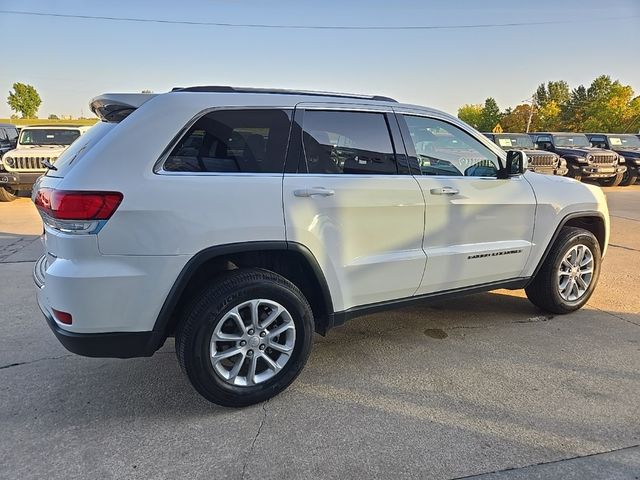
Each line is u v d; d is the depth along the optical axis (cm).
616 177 1588
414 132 341
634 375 324
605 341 379
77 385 311
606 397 297
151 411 282
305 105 300
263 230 273
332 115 308
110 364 340
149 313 256
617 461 238
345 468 233
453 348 368
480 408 285
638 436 258
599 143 1825
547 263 415
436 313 442
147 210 247
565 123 7669
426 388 309
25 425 266
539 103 9394
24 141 1237
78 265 243
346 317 319
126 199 244
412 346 372
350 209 302
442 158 353
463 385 312
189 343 266
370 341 381
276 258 302
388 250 324
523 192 385
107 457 240
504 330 402
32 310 444
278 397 298
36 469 231
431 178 340
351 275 311
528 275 406
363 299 324
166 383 314
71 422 270
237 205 267
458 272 359
